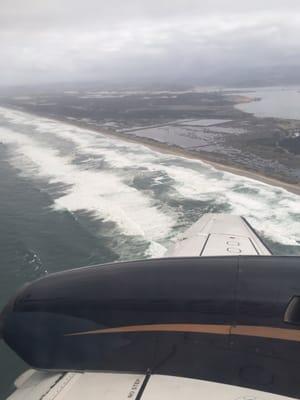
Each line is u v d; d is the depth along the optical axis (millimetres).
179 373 7867
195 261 10180
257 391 7082
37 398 7750
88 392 7527
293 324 7949
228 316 8453
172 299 9031
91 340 8945
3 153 123438
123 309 9148
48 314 9508
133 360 8367
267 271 9211
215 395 7000
